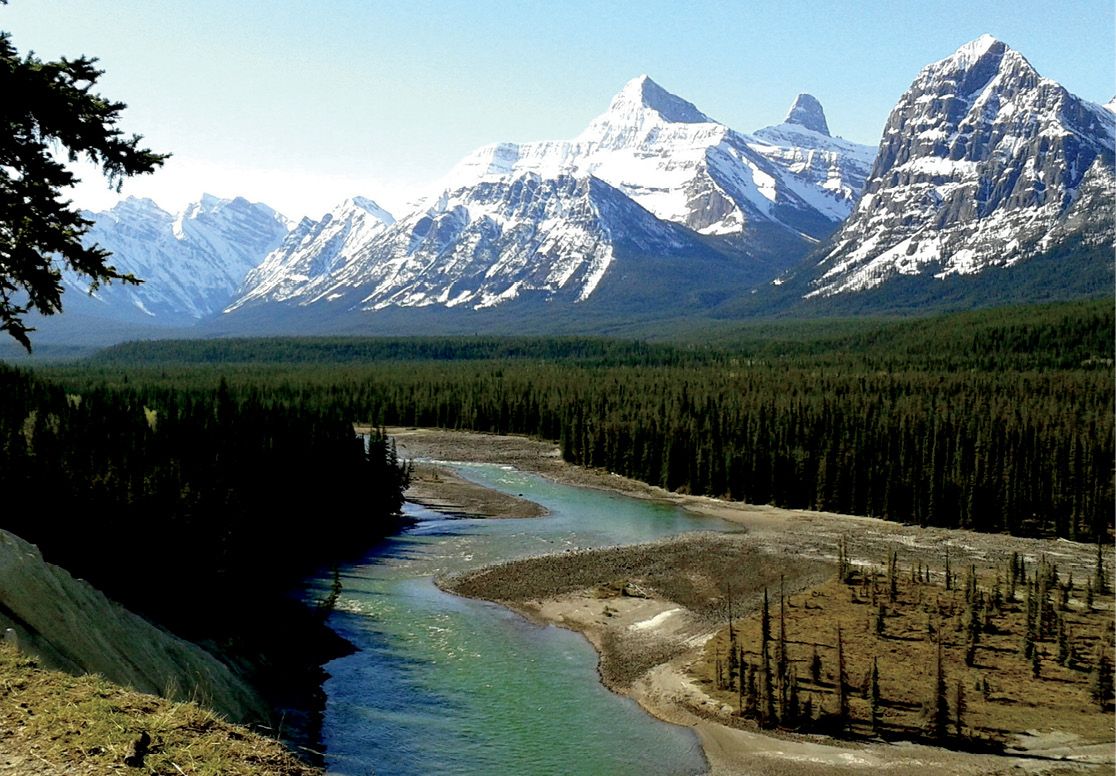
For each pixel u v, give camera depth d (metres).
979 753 44.00
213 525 57.81
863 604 67.50
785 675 47.91
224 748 21.98
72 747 20.39
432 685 52.41
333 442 94.06
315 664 54.38
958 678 52.44
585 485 132.62
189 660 41.38
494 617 66.69
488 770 42.03
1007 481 104.62
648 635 62.69
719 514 113.00
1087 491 103.62
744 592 73.12
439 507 111.88
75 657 33.16
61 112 23.59
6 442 61.69
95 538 52.72
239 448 79.31
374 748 43.28
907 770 42.81
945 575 77.88
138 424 85.75
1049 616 61.38
